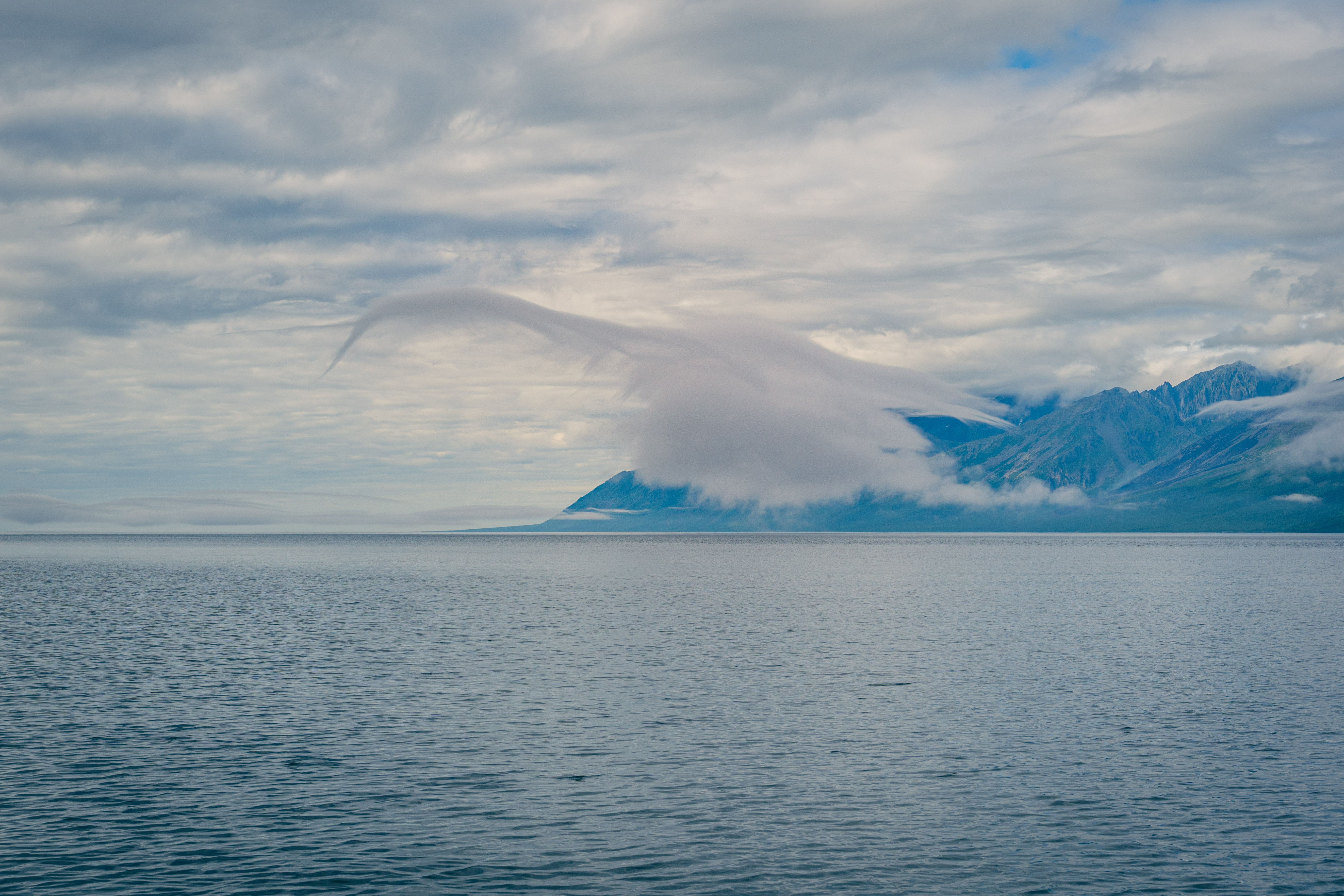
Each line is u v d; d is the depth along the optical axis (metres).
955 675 65.44
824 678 63.97
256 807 35.66
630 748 44.75
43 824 33.59
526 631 92.31
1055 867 30.56
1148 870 30.38
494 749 44.31
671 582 178.62
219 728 48.47
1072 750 44.47
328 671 66.56
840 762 42.41
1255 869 30.36
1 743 45.03
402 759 42.41
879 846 32.31
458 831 33.38
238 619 103.25
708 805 36.34
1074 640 85.31
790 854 31.52
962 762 42.41
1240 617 107.19
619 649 78.75
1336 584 166.38
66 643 81.19
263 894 28.05
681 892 28.53
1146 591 150.00
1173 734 47.69
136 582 169.62
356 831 33.22
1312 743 45.91
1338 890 28.83
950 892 28.69
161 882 28.80
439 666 69.00
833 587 160.25
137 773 39.97
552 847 31.98
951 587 160.75
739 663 70.81
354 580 179.38
